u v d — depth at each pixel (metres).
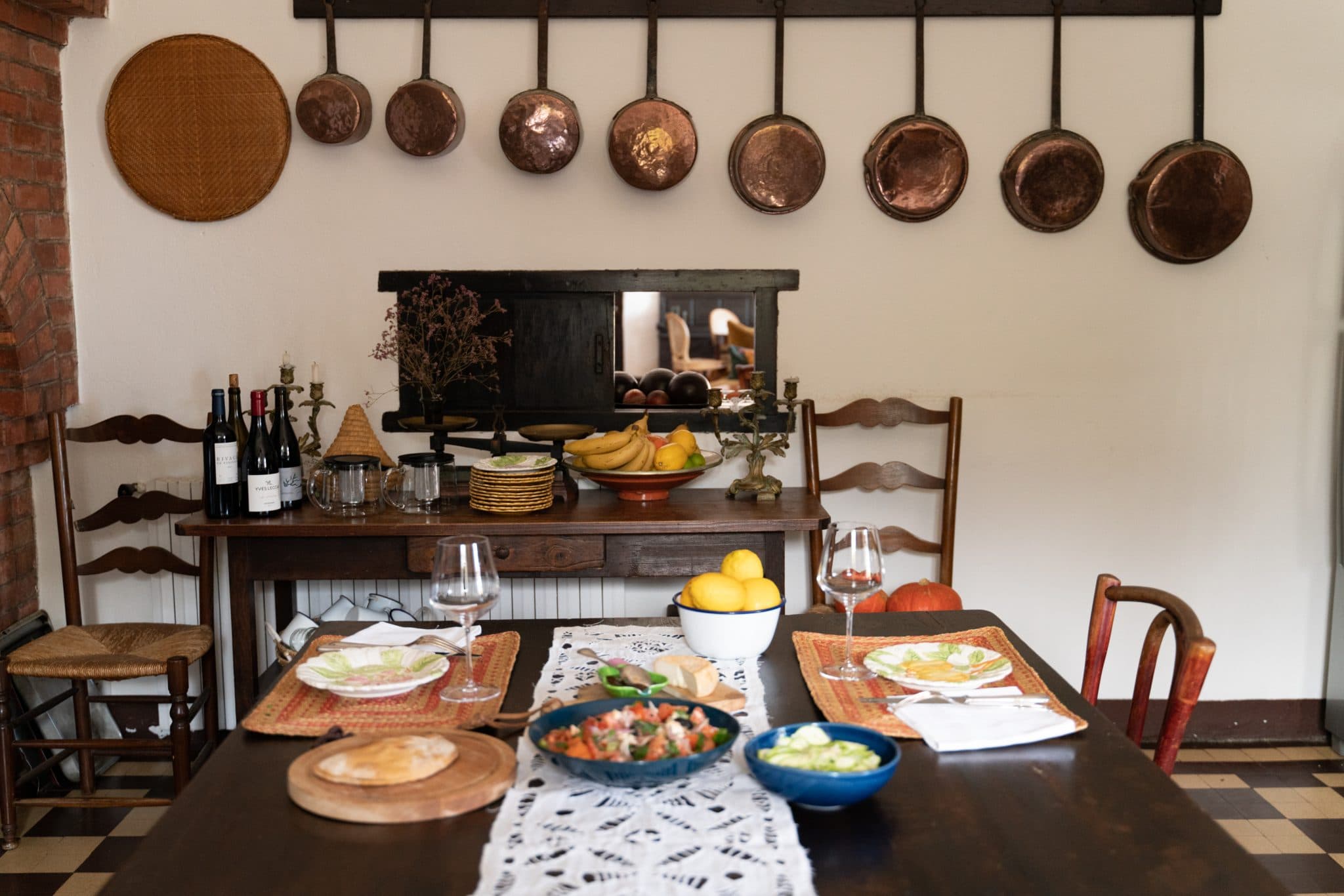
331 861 1.10
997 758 1.35
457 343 3.16
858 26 3.13
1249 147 3.18
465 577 1.47
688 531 2.74
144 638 2.81
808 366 3.23
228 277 3.18
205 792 1.26
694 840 1.14
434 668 1.62
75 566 2.94
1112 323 3.24
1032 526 3.30
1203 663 1.45
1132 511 3.31
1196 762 3.23
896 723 1.44
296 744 1.40
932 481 3.16
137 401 3.21
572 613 3.32
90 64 3.11
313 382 3.03
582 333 3.24
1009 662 1.62
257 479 2.79
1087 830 1.17
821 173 3.09
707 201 3.17
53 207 3.09
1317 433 3.29
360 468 2.83
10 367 2.92
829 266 3.20
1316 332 3.25
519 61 3.12
